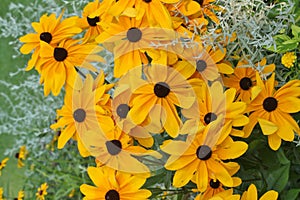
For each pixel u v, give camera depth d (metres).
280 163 1.04
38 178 1.71
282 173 1.02
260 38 1.05
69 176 1.45
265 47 1.02
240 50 1.03
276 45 1.01
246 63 1.03
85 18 1.04
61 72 0.99
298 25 1.06
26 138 1.82
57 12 1.46
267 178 1.03
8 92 2.15
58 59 0.99
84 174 1.50
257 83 0.97
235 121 0.93
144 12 0.95
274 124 0.93
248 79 1.00
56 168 1.65
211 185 0.96
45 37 1.01
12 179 2.06
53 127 1.00
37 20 1.66
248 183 1.05
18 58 2.14
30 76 1.72
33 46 1.02
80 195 1.47
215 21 1.02
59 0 1.38
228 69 0.99
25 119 1.75
